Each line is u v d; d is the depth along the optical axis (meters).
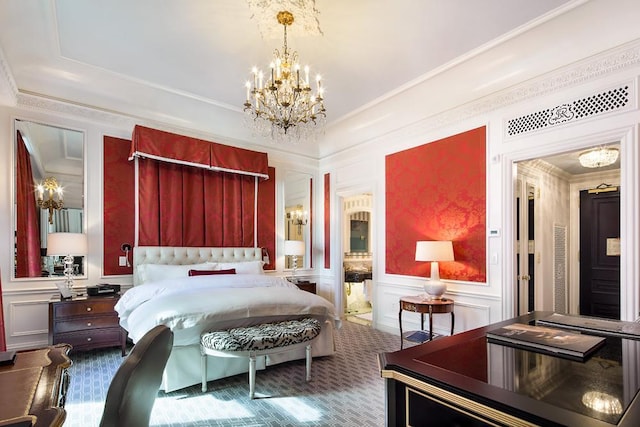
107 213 4.10
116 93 4.03
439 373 0.97
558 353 1.16
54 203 3.82
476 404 0.83
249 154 5.12
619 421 0.70
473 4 2.57
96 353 3.73
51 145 3.84
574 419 0.71
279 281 4.11
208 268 4.41
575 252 5.45
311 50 3.21
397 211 4.70
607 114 2.88
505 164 3.55
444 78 3.72
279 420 2.37
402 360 1.09
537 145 3.32
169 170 4.50
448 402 0.89
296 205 5.85
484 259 3.71
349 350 3.92
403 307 3.87
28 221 3.68
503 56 3.27
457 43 3.10
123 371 0.91
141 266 4.11
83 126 4.01
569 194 5.54
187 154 4.52
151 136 4.23
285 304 3.32
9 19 2.72
